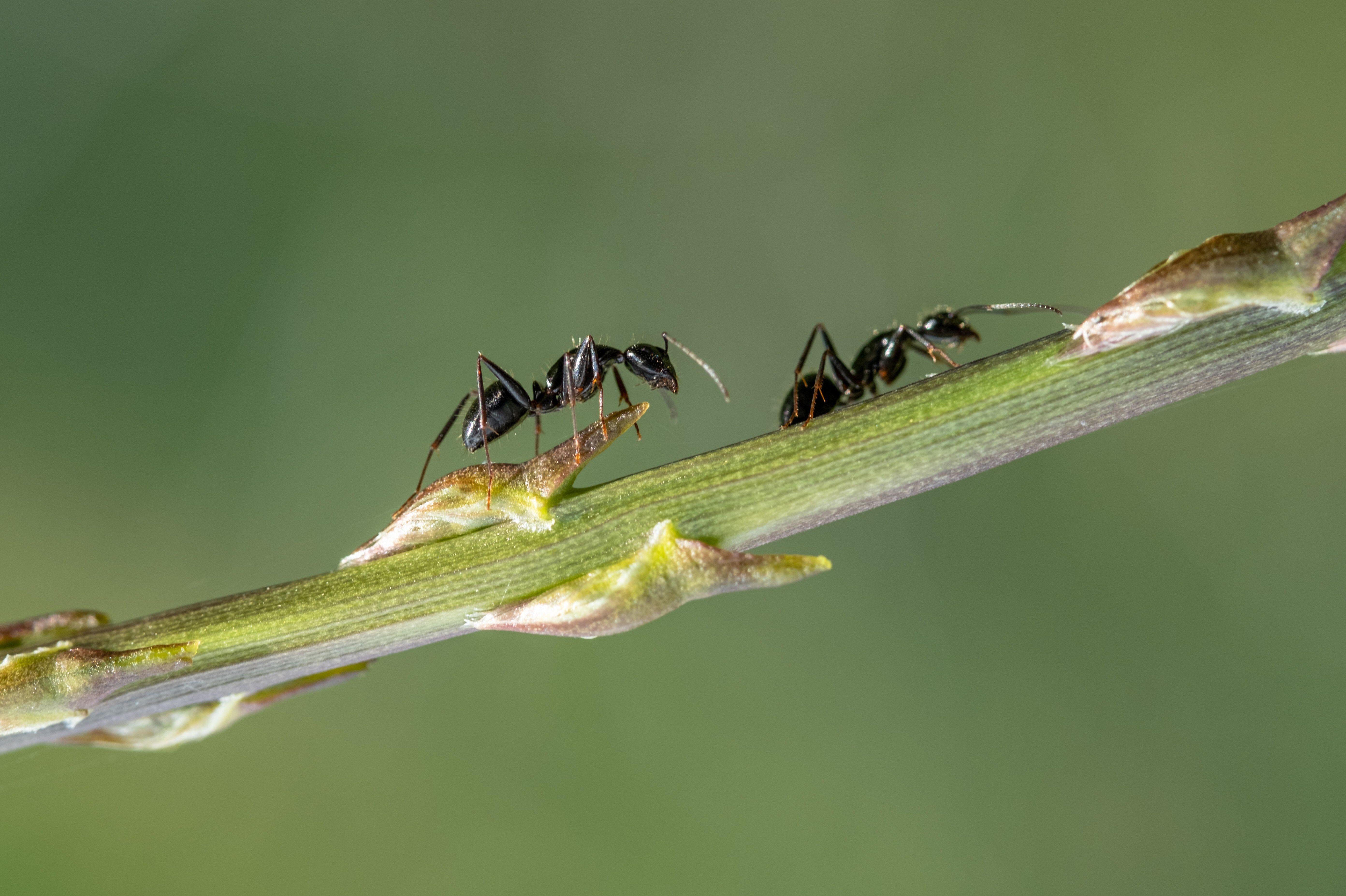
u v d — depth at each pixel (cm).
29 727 13
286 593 13
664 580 13
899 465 13
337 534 19
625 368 17
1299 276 13
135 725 13
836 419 13
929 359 20
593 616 13
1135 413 13
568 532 13
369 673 17
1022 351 13
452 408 20
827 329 21
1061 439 13
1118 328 13
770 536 13
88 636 13
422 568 13
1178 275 13
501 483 13
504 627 13
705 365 16
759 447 13
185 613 13
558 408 15
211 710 13
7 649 13
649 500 13
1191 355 13
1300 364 18
